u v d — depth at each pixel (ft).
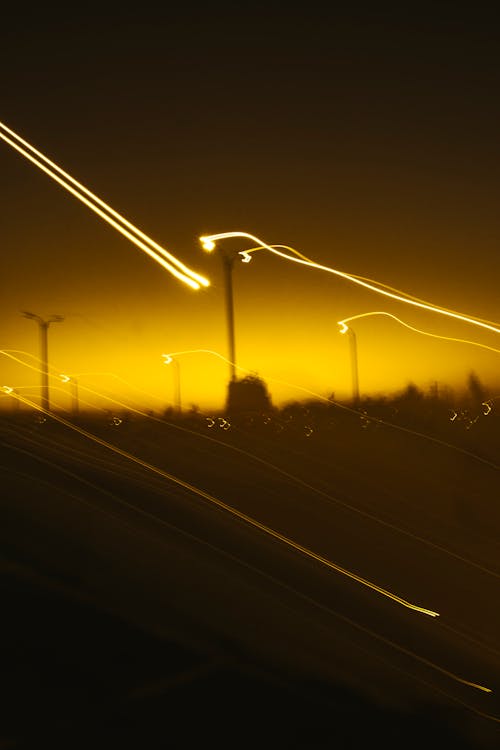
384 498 73.36
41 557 35.27
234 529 52.42
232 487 75.05
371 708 22.71
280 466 97.66
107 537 44.19
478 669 28.96
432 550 51.37
